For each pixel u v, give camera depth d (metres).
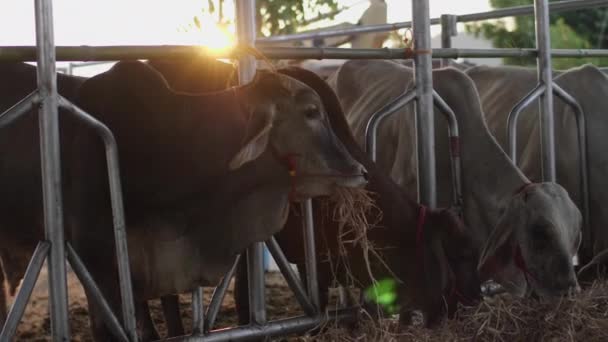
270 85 3.51
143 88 3.67
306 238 3.99
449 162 5.08
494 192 4.67
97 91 3.70
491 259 4.16
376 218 3.96
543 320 3.80
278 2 9.60
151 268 3.59
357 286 4.25
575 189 5.27
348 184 3.54
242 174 3.58
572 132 5.30
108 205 3.52
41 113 3.11
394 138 5.57
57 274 3.13
